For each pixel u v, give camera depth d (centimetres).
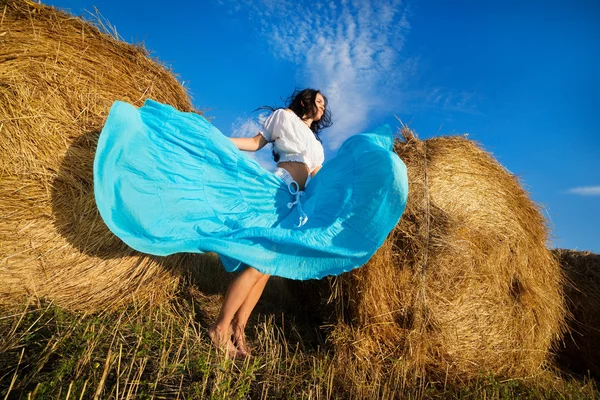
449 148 353
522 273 362
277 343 283
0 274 263
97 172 243
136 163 257
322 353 281
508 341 338
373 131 309
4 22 273
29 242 272
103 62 309
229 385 200
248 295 275
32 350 203
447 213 325
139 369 198
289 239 252
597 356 417
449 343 307
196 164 278
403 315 299
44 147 277
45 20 285
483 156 367
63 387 174
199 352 235
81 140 292
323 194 290
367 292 293
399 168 263
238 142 312
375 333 291
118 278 304
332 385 238
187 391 195
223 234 264
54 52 287
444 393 269
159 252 251
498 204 360
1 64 268
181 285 361
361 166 282
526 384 312
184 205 268
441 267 312
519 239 365
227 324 261
